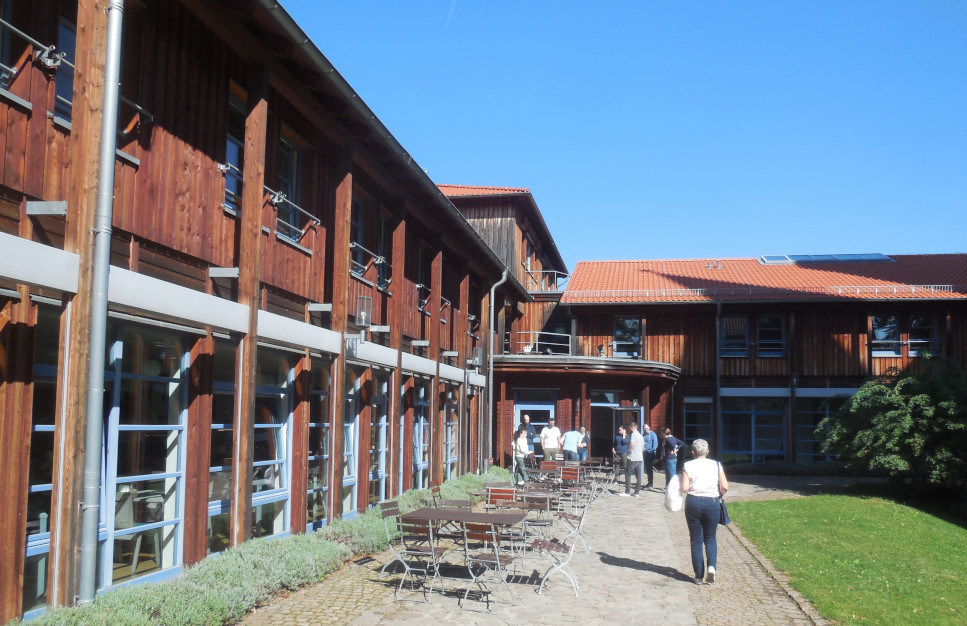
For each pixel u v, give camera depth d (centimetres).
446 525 1272
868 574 1004
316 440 1175
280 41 922
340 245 1180
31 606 609
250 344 901
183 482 819
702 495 943
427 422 1755
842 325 2938
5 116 593
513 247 2988
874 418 1959
